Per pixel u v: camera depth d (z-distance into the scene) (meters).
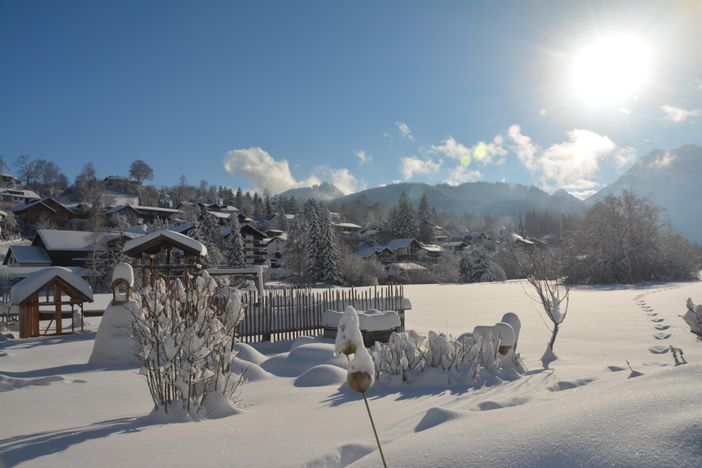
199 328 5.58
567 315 20.72
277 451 3.51
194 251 18.02
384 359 7.41
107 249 54.22
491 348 7.78
